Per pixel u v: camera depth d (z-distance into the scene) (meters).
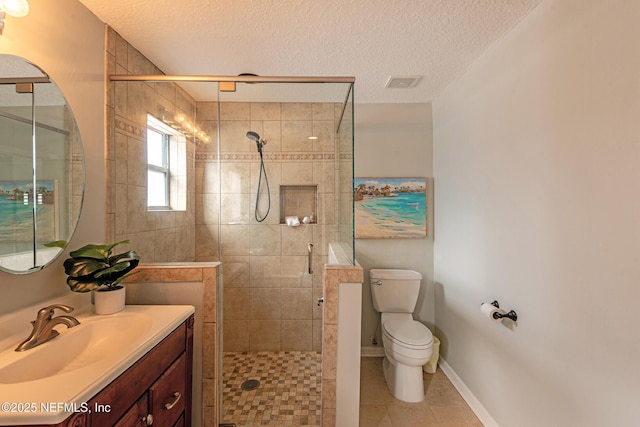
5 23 1.03
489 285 1.74
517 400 1.49
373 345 2.60
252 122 2.25
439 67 1.96
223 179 2.25
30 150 1.11
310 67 1.95
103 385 0.81
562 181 1.21
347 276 1.53
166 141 1.97
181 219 2.09
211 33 1.56
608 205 1.02
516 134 1.49
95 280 1.23
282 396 1.88
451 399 1.99
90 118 1.42
